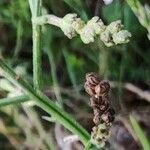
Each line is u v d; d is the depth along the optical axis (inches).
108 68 9.5
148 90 9.6
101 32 3.8
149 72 9.8
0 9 10.7
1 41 11.0
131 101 9.5
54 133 9.4
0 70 4.5
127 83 9.5
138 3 4.5
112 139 8.6
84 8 9.3
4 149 9.4
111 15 8.8
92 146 4.7
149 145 6.8
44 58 10.5
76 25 4.0
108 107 4.5
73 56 10.1
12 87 5.3
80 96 9.6
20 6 10.6
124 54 9.6
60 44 10.2
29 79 9.6
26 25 10.6
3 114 9.6
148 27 4.5
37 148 9.1
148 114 9.4
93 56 9.8
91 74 4.4
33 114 9.1
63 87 10.2
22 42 10.6
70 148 8.7
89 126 9.3
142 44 9.7
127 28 9.0
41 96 4.7
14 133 9.5
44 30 9.4
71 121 4.8
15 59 10.3
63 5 10.1
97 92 4.4
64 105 9.6
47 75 10.2
